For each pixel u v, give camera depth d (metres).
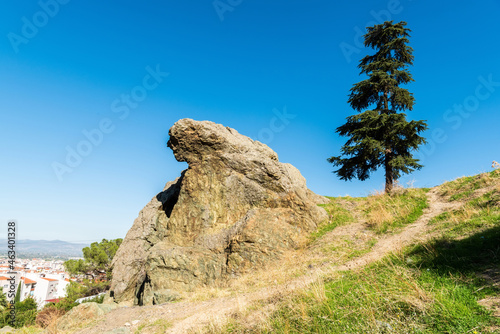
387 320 4.01
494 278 4.56
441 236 8.27
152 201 19.88
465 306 3.76
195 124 16.70
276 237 13.88
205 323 6.80
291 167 19.55
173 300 11.26
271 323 5.22
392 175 19.58
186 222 16.05
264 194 15.98
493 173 13.73
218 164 16.84
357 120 20.22
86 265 38.03
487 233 7.02
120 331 7.58
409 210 13.23
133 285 16.30
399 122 17.62
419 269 5.79
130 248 17.53
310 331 4.52
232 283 11.98
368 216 14.57
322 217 15.59
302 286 7.00
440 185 15.76
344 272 7.95
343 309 4.85
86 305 10.64
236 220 15.61
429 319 3.69
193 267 13.59
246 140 19.02
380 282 5.59
